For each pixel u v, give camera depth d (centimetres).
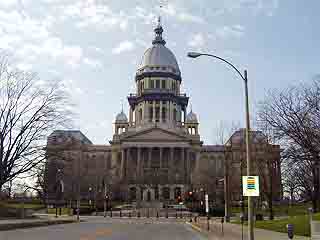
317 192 4819
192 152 15188
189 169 14338
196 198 11144
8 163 5331
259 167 5412
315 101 4247
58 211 9681
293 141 4300
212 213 8744
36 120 5297
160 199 13388
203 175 10712
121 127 16512
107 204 10906
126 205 11912
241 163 5600
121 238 3100
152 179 13600
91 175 11656
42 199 11194
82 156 11138
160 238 3180
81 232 3769
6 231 3691
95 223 5956
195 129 16412
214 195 9681
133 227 4903
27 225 4422
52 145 5716
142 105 16575
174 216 9138
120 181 13550
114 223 6019
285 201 9050
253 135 5384
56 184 10394
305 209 8031
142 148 14738
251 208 1906
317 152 4116
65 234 3444
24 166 5409
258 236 2933
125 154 14662
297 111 4262
